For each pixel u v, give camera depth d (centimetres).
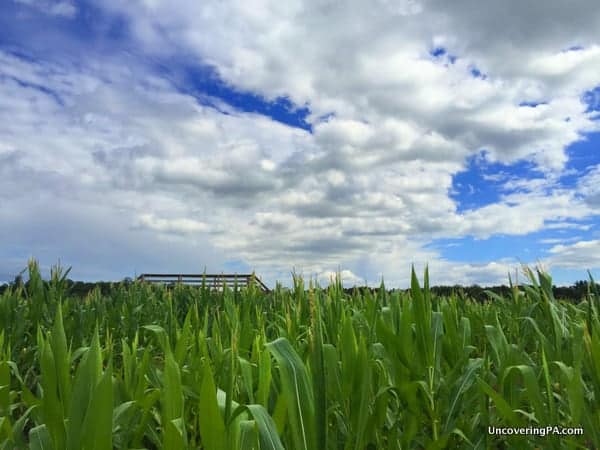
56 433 182
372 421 239
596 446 215
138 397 243
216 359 286
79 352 319
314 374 169
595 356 220
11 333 477
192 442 245
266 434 150
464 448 258
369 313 359
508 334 436
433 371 267
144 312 679
